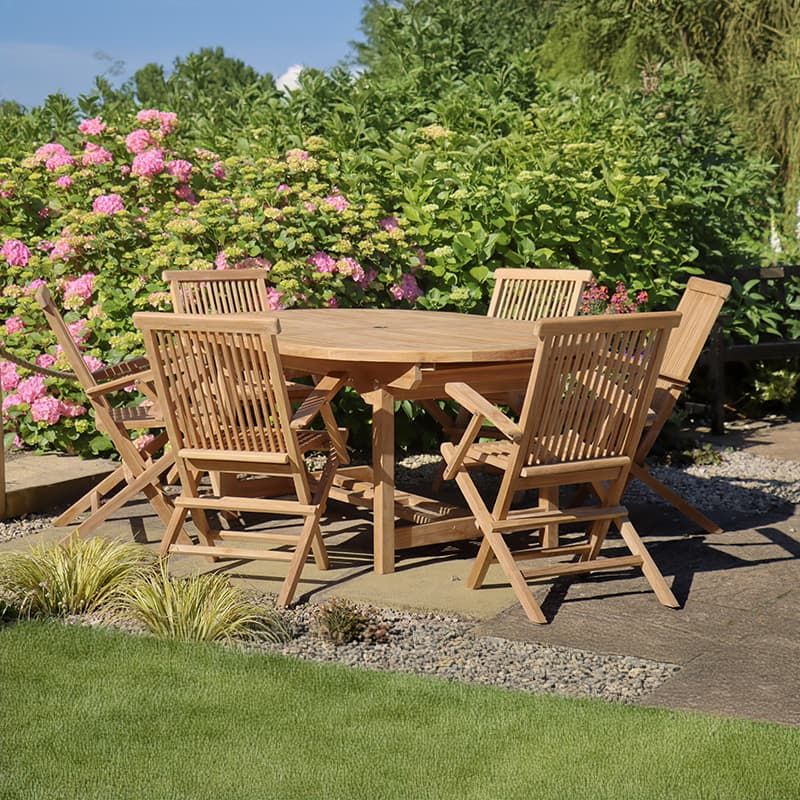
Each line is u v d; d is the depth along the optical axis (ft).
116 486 20.16
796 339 29.60
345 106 28.94
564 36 54.70
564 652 12.80
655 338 14.40
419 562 16.34
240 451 14.79
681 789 9.29
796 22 45.73
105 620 13.50
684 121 33.17
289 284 21.83
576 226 25.30
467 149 25.86
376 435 15.66
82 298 22.04
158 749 10.01
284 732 10.35
